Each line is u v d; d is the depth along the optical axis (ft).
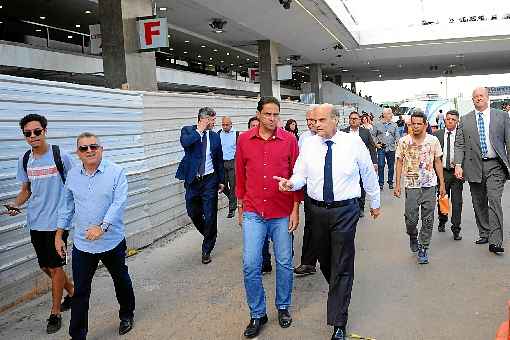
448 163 22.18
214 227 20.24
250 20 72.59
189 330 13.42
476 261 18.72
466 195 34.86
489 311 13.88
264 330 13.20
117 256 13.07
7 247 15.16
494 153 19.52
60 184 13.58
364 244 22.02
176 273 18.69
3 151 15.14
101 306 15.47
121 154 21.89
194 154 20.18
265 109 13.24
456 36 107.45
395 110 112.27
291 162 13.70
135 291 16.76
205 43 95.96
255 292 13.16
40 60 57.31
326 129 12.50
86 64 65.26
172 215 26.50
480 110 19.79
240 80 117.19
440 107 86.22
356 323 13.46
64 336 13.34
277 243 13.52
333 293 12.57
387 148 40.34
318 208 12.61
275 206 13.32
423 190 19.03
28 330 13.79
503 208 29.14
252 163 13.44
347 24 92.68
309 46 105.40
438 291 15.65
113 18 37.24
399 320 13.53
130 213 22.18
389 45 111.55
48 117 17.13
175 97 27.58
